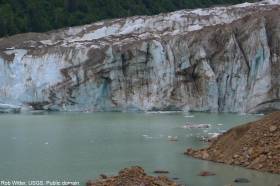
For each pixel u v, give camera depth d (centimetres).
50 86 13275
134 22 15038
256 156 4547
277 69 12181
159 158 5209
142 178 3853
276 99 12069
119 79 13025
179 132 7662
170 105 12744
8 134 7650
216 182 4000
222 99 12519
